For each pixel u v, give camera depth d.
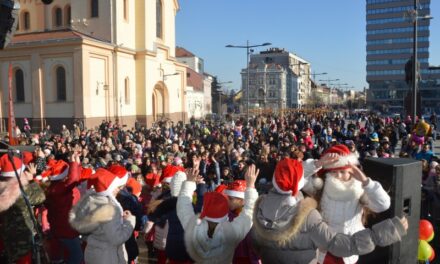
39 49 37.94
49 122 38.28
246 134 24.64
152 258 7.54
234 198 4.93
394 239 3.07
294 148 13.53
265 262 3.54
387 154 14.15
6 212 4.53
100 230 4.26
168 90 51.47
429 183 9.05
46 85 38.25
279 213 3.39
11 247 4.49
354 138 21.58
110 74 41.12
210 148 15.61
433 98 113.75
